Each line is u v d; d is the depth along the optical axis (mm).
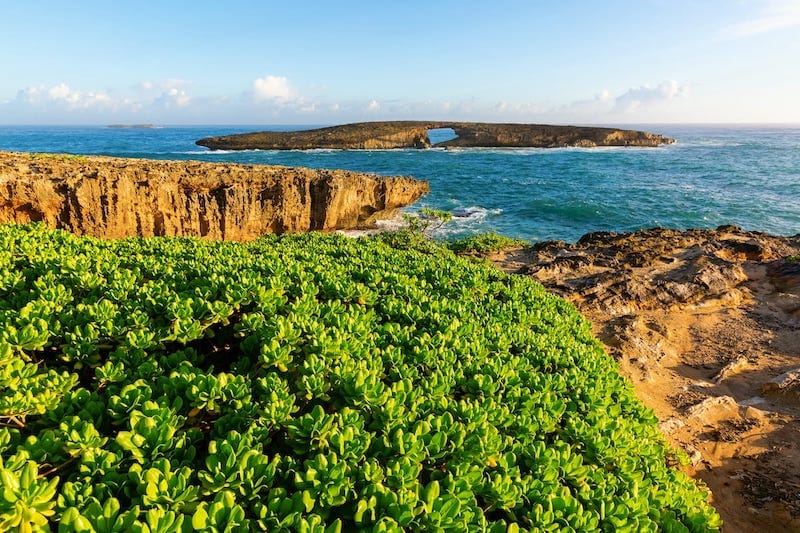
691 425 6355
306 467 2535
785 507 4750
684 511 3197
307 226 25906
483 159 76125
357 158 77125
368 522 2252
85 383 3896
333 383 3420
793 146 112750
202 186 21594
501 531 2350
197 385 3062
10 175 16188
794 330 9969
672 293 11758
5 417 2848
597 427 3594
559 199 39344
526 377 4211
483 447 2863
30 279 5418
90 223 17953
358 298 5535
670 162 70188
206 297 4664
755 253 15086
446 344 4562
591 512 2695
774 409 6887
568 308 7742
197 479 2480
